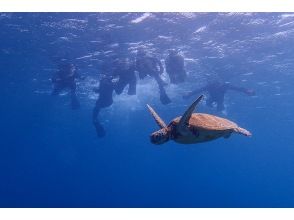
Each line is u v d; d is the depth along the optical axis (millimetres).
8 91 32938
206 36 20500
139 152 96625
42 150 99188
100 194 109625
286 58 24078
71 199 85312
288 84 30000
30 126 56438
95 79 27172
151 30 19531
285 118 46875
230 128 5047
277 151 94938
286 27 19688
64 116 46312
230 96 33406
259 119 47531
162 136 4801
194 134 4793
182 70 22062
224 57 23734
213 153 92125
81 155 111750
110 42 20719
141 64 21891
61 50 21938
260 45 21953
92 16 17969
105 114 44781
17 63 24688
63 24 18766
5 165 145125
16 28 19422
